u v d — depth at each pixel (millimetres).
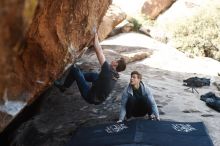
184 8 15391
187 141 5285
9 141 6602
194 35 13555
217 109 7258
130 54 11250
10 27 1706
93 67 9492
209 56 13438
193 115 6766
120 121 5988
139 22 14234
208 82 9266
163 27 14516
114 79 5574
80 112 7062
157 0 15586
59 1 4016
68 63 4930
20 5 1745
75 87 8320
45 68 4422
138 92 5992
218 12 14062
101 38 11031
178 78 10062
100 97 5566
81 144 5395
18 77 4117
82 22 4773
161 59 11578
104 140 5328
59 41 4375
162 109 6977
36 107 7609
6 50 1729
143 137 5297
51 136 6152
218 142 5602
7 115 4156
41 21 3895
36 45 4082
